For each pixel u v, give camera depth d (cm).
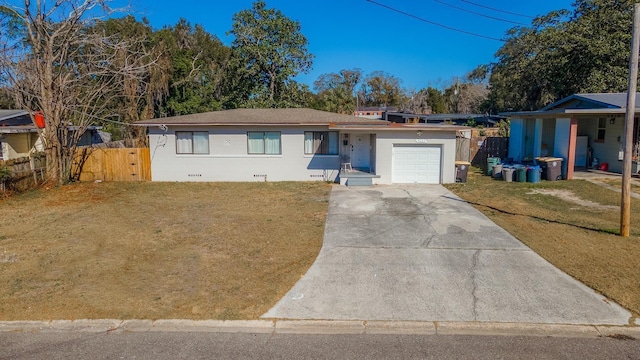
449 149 1716
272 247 901
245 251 876
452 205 1308
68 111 1892
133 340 529
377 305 623
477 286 687
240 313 596
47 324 565
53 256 852
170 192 1612
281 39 3556
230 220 1146
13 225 1114
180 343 521
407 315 592
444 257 827
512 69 3544
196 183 1825
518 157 2173
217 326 563
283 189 1650
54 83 1730
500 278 718
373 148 1780
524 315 588
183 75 3797
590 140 1998
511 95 3950
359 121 1836
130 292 668
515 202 1335
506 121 3077
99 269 776
